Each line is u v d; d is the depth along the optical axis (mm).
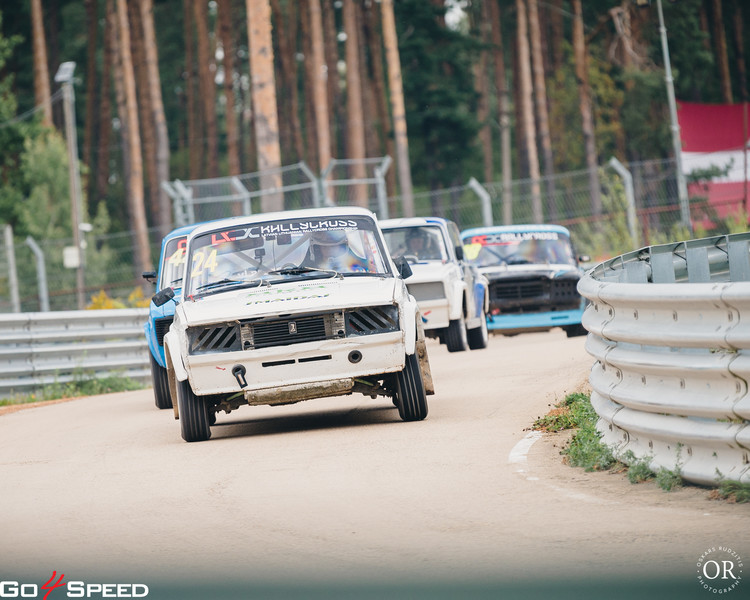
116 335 69375
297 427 37938
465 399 40875
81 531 23656
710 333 22453
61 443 39875
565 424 32062
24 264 161625
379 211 92000
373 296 34531
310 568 19312
